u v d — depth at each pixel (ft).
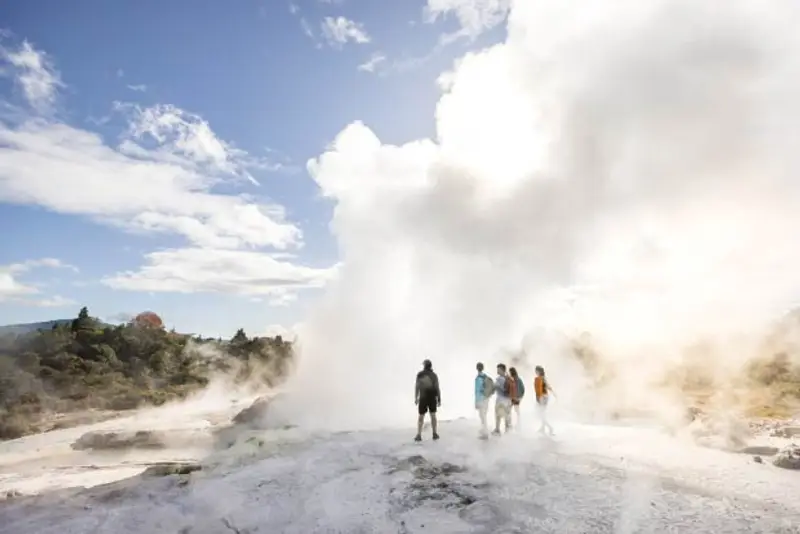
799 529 21.65
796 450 32.63
